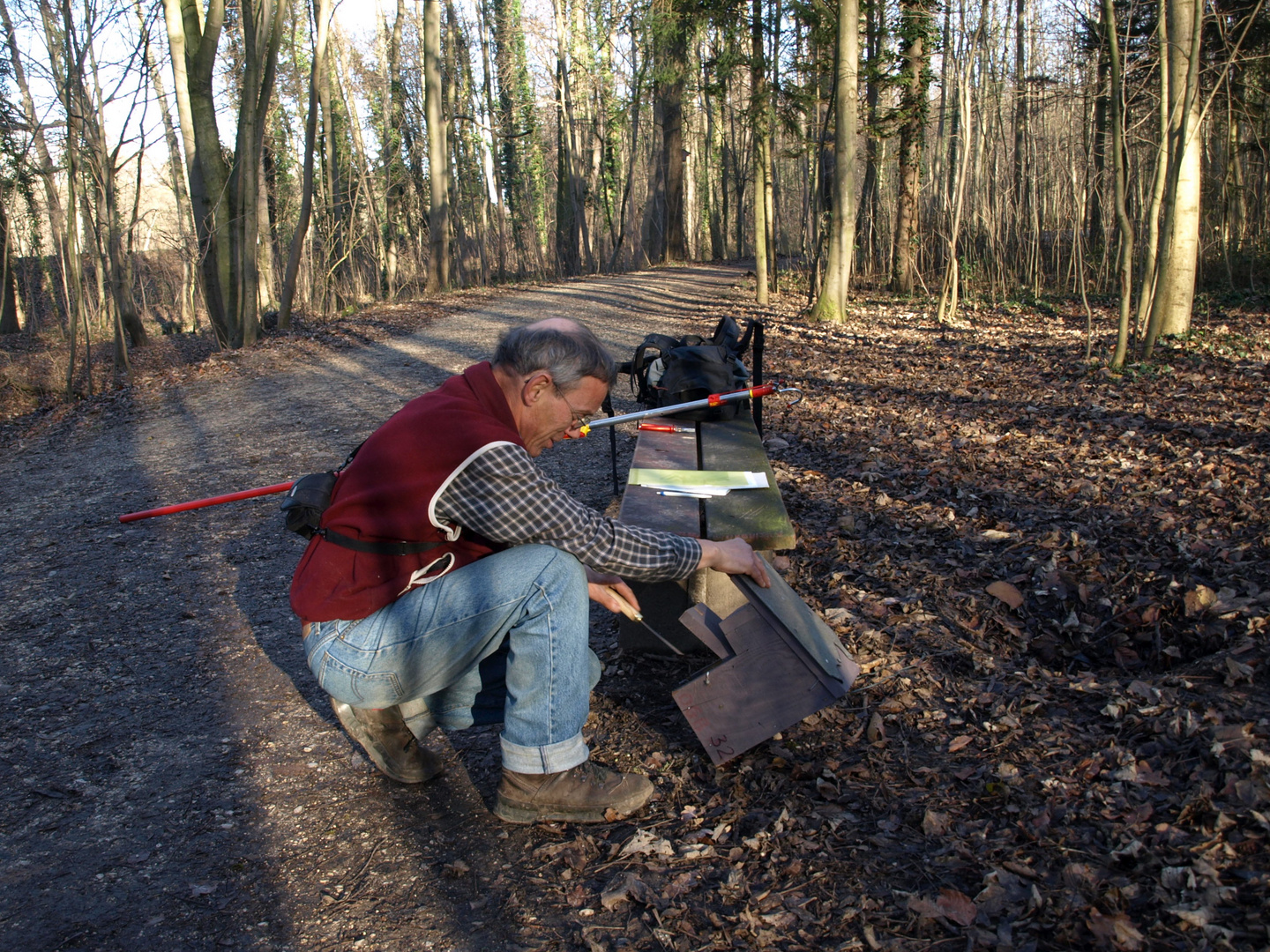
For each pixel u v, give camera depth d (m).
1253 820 2.15
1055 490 5.19
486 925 2.10
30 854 2.41
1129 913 1.95
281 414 8.78
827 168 20.27
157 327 22.14
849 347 12.18
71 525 5.50
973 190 18.86
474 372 2.21
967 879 2.13
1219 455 5.64
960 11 15.84
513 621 2.18
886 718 2.91
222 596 4.27
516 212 35.31
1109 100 16.05
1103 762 2.53
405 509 2.07
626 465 6.29
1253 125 16.53
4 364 12.17
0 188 14.68
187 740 2.99
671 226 36.19
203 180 13.48
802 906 2.08
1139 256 15.60
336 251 22.56
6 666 3.58
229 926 2.13
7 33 12.77
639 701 3.13
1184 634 3.30
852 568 4.17
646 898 2.13
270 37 13.51
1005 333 12.95
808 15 15.70
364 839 2.45
